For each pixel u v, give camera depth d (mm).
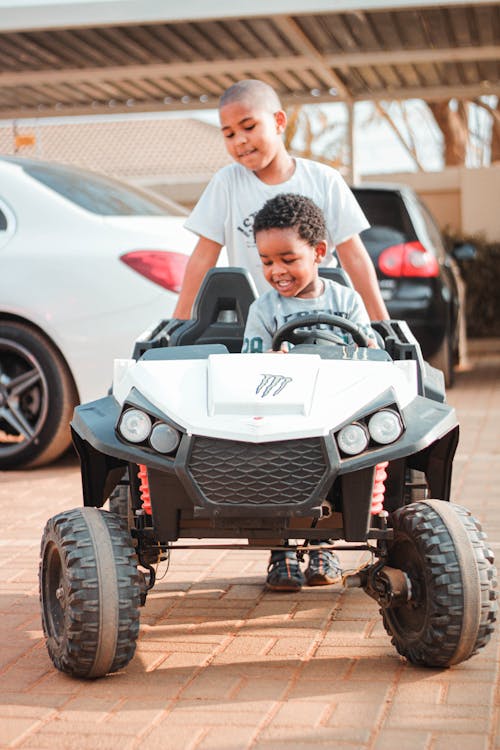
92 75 13766
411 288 10945
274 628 4742
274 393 4047
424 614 4098
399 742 3531
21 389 8203
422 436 4027
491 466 8062
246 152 5285
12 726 3730
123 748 3539
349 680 4082
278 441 3898
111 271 7992
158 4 11258
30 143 16344
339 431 3941
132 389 4191
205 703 3891
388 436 3984
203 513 3910
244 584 5438
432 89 15469
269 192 5387
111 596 3943
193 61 13477
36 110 16281
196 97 15719
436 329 11008
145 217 8453
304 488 3900
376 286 5508
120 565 3994
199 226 5527
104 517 4125
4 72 13891
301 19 11891
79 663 4008
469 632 3965
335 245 5477
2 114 16438
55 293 7996
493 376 14023
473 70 14516
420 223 11383
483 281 18344
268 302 4793
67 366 8109
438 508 4121
